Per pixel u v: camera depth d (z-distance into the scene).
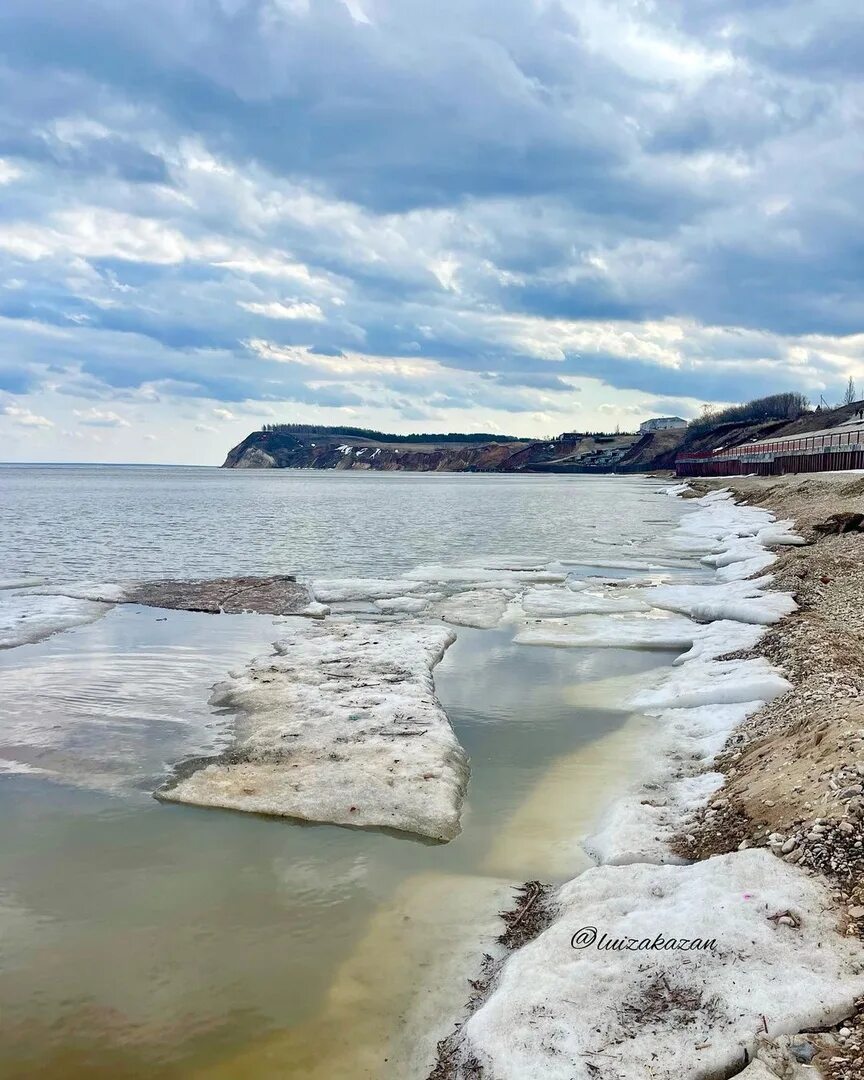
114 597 22.30
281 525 49.69
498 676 14.24
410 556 33.56
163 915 6.54
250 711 11.76
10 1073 4.84
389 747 10.08
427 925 6.33
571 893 6.23
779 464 92.88
